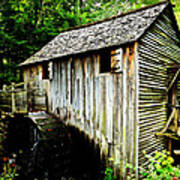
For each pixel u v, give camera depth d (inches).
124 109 200.8
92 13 556.1
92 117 233.1
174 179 139.4
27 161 225.6
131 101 194.4
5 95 257.8
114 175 213.5
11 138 252.5
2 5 425.7
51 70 288.2
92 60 229.6
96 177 229.1
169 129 239.5
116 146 210.2
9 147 247.0
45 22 422.6
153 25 225.9
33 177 208.7
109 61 249.4
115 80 207.8
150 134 217.5
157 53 235.8
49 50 305.4
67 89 265.9
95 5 585.3
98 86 224.5
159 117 238.8
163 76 251.4
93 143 233.6
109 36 222.4
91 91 232.7
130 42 185.0
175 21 275.4
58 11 442.3
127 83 197.2
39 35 434.0
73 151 245.4
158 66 238.1
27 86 283.3
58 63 280.1
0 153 237.3
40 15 437.1
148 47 213.2
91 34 262.7
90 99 234.5
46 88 296.8
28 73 326.0
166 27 262.8
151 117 218.7
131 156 197.3
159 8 227.8
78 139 251.8
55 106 286.8
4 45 406.9
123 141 203.5
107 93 215.8
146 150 209.0
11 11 433.4
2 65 428.8
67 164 233.8
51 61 287.4
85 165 240.2
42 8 434.6
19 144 257.6
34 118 263.3
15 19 406.6
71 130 260.8
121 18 260.4
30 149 247.1
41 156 221.6
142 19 222.5
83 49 228.2
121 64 199.8
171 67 253.8
